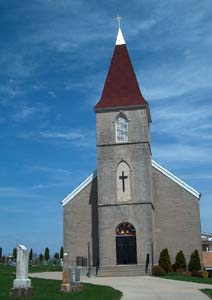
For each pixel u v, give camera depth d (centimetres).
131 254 4497
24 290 2406
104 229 4503
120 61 5034
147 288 2969
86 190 4941
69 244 4828
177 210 4772
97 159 4672
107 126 4722
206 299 2369
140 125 4669
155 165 4916
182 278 3822
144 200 4500
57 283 3056
